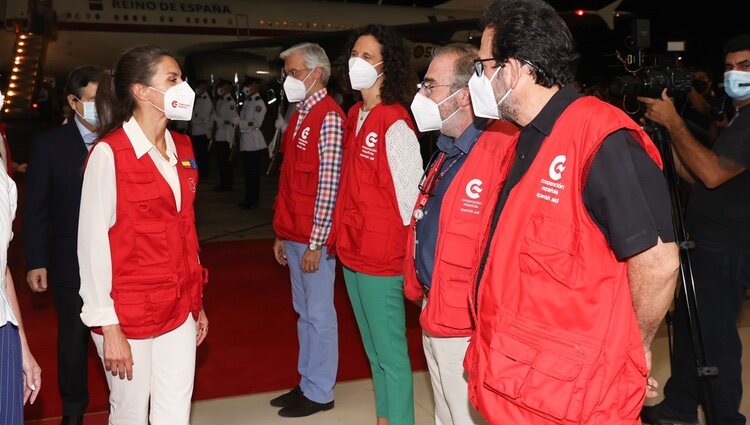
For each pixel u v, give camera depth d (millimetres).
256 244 8344
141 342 2520
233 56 18938
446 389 2447
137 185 2455
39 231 3318
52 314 5512
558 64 1740
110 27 19766
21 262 7340
